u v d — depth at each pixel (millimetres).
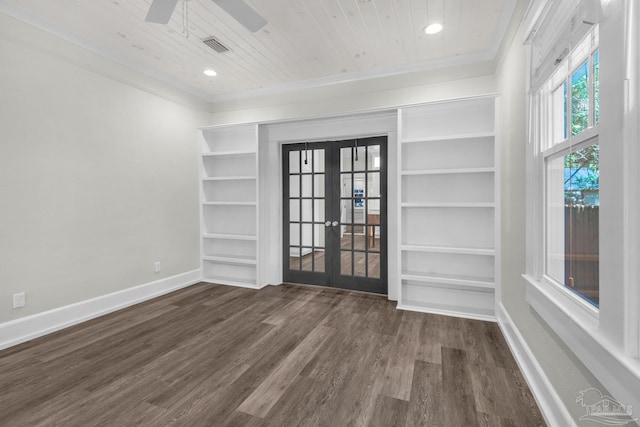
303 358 2256
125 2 2328
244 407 1717
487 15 2463
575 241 1502
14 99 2424
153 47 3020
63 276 2768
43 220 2621
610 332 1032
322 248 4148
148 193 3566
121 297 3271
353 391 1858
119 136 3230
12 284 2434
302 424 1584
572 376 1351
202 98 4301
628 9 932
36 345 2445
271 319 3002
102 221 3086
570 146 1502
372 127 3650
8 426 1562
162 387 1903
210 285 4168
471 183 3188
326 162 4043
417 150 3371
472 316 3000
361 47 2975
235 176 4234
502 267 2795
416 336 2607
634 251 938
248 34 2770
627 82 940
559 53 1403
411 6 2346
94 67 2975
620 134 978
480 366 2127
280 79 3793
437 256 3355
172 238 3893
